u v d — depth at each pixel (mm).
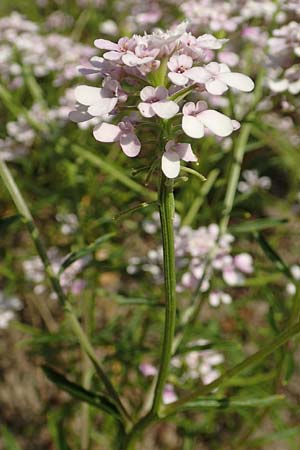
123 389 376
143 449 407
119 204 448
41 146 464
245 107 399
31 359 443
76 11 641
